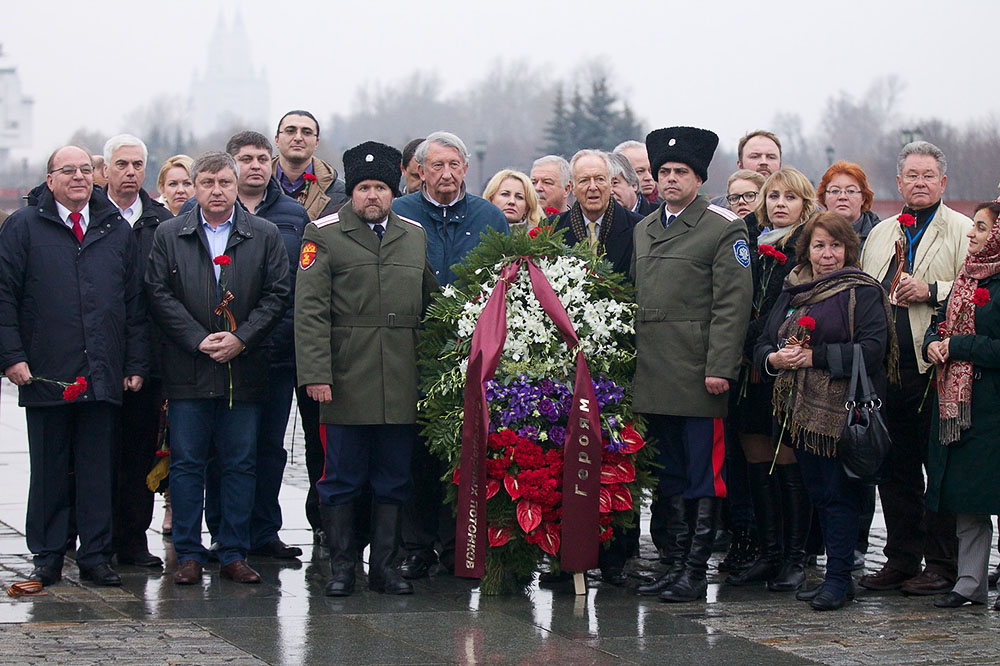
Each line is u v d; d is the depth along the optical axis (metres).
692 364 6.88
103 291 7.04
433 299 7.24
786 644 5.88
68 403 6.95
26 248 6.97
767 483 7.29
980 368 6.62
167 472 7.77
